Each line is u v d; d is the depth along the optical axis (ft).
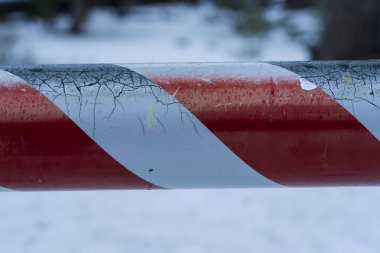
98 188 2.07
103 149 1.97
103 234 8.51
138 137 1.97
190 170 2.01
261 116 1.96
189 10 42.42
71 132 1.96
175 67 2.01
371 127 1.96
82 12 37.24
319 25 21.81
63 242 8.34
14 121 1.95
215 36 34.22
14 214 9.10
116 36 36.76
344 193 9.70
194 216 8.94
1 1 39.47
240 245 8.20
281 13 35.55
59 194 9.66
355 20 17.49
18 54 29.60
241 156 1.98
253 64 2.02
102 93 1.97
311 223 8.80
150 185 2.06
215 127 1.96
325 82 1.98
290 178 2.03
